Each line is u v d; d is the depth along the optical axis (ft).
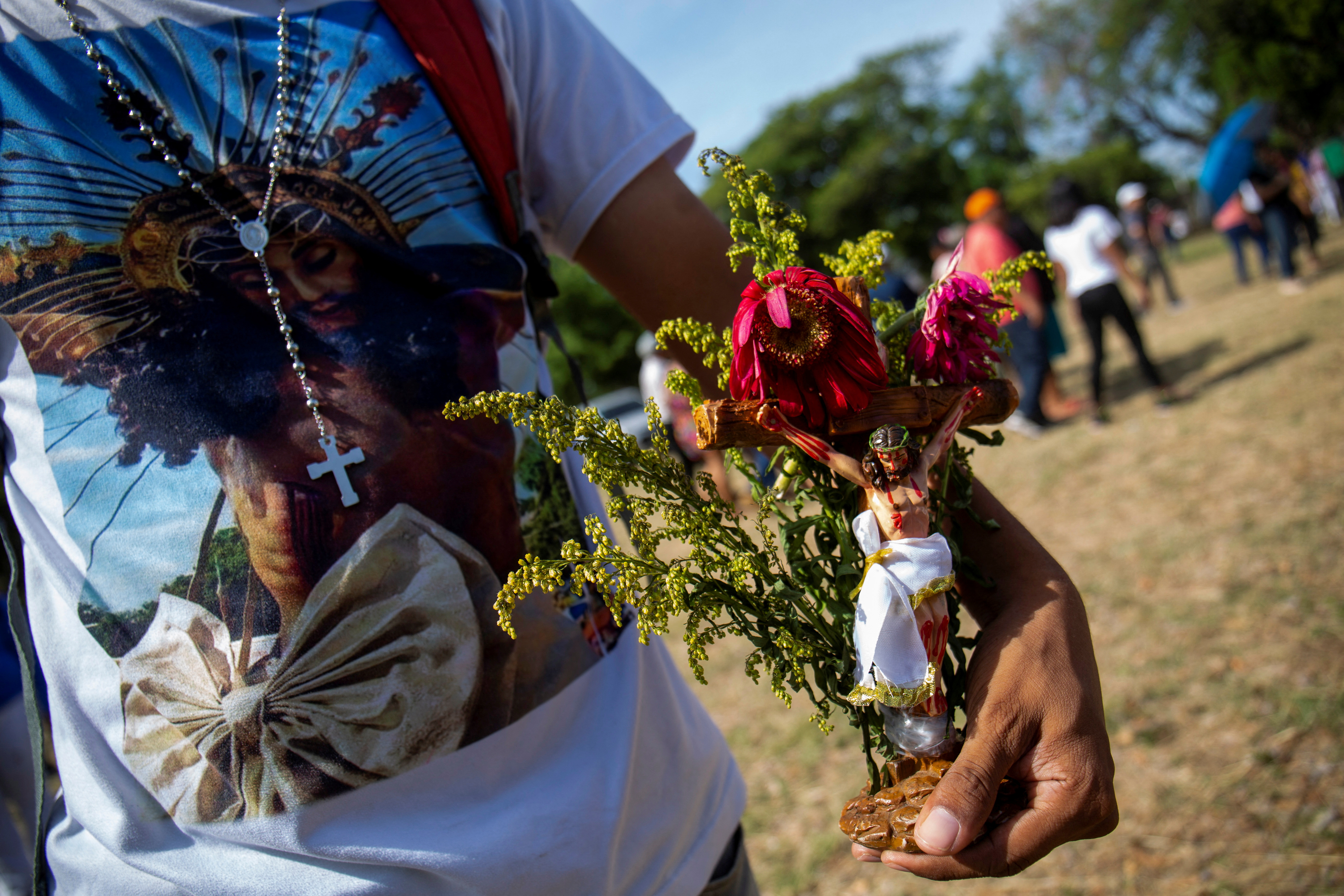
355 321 3.07
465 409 2.65
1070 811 2.63
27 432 3.01
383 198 3.17
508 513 3.23
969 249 19.90
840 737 10.62
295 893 2.86
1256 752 8.21
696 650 2.67
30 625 3.15
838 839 8.90
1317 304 24.40
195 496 2.90
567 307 73.36
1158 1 104.53
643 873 3.35
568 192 3.70
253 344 2.98
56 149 2.97
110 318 2.95
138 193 2.99
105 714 2.97
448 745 3.00
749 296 2.74
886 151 139.64
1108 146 132.05
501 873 2.93
